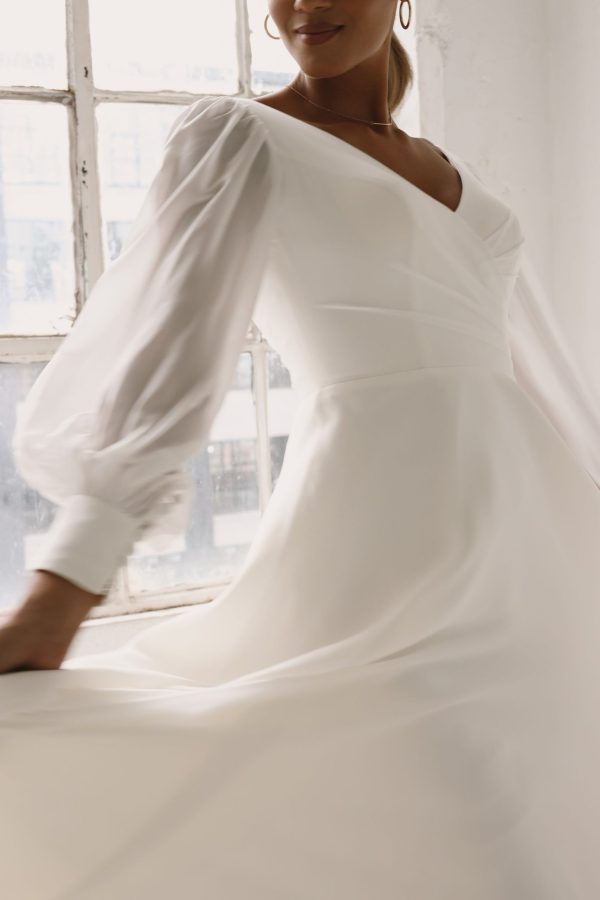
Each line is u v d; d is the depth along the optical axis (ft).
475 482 3.00
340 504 2.97
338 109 3.59
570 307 7.17
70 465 2.56
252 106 3.17
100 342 2.87
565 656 2.98
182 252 2.84
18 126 6.12
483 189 3.79
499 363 3.43
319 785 2.51
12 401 6.14
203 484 6.76
